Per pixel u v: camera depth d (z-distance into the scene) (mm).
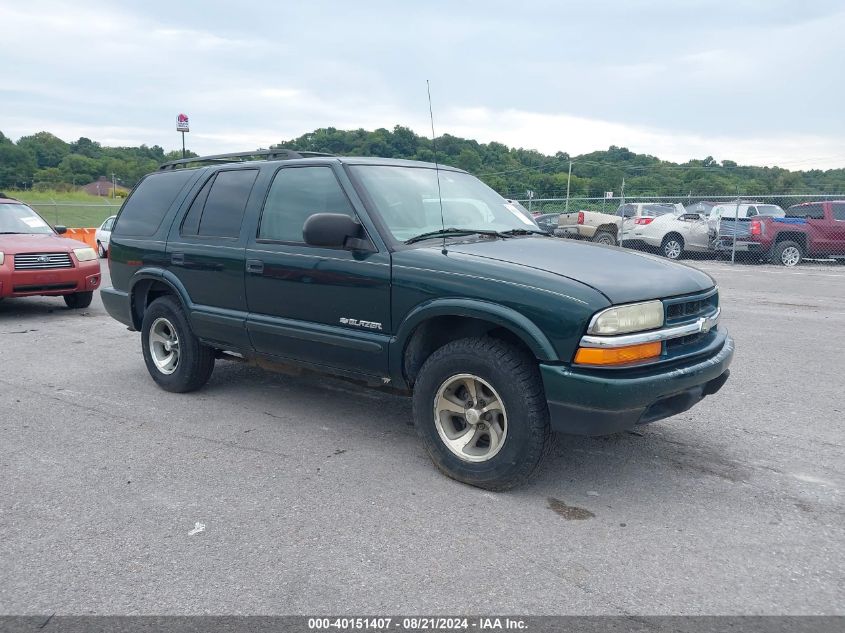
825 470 4098
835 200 18281
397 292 3965
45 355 7336
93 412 5266
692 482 3924
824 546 3205
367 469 4113
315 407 5367
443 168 5160
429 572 2973
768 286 12781
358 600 2773
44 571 3004
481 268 3711
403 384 4125
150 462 4250
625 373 3375
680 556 3113
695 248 18438
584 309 3357
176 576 2955
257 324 4762
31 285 9633
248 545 3213
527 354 3646
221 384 6027
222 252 4988
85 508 3609
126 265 5945
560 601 2762
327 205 4453
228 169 5277
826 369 6473
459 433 3939
